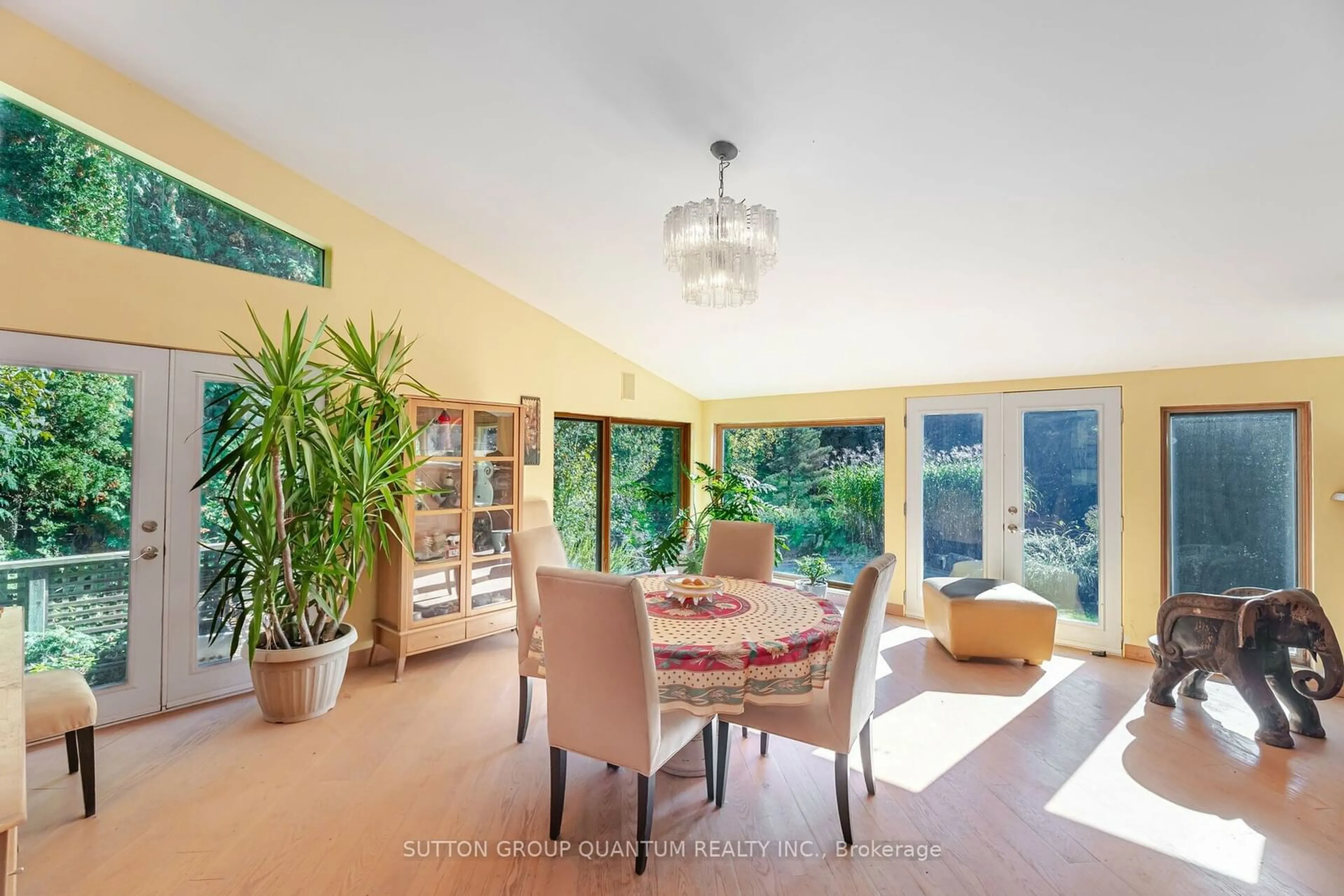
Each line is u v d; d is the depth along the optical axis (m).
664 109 2.19
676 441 5.73
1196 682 3.06
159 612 2.80
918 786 2.29
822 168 2.38
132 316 2.69
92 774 2.02
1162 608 3.01
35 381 2.50
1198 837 1.98
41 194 2.52
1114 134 1.96
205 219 2.95
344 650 2.92
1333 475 3.19
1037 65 1.75
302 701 2.75
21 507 2.50
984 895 1.72
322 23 2.13
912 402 4.61
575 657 1.87
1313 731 2.67
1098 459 3.88
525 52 2.06
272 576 2.67
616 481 5.20
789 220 2.75
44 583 2.55
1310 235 2.28
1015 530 4.16
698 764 2.44
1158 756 2.52
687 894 1.72
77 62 2.53
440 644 3.45
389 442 3.04
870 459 4.93
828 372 4.63
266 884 1.73
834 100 2.02
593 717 1.86
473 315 3.96
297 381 2.65
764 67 1.91
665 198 2.79
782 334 4.06
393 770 2.37
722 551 3.32
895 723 2.83
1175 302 2.91
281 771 2.35
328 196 3.30
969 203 2.44
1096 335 3.37
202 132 2.86
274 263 3.18
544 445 4.41
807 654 2.00
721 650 1.92
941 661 3.68
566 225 3.19
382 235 3.52
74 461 2.59
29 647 2.53
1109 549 3.83
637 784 2.18
